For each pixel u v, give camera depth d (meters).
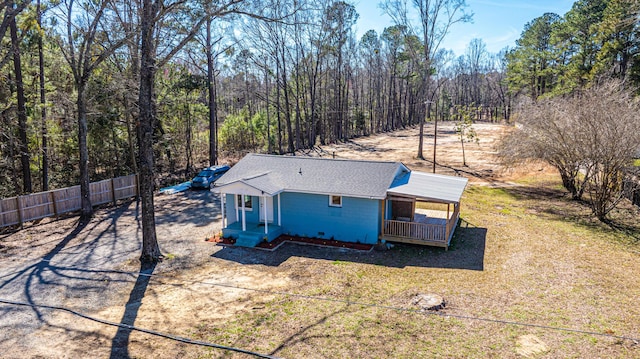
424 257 15.05
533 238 16.59
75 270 14.04
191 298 11.73
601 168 21.67
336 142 54.66
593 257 14.30
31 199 19.88
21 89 22.22
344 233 17.08
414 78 62.97
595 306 10.69
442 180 18.44
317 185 17.09
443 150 43.62
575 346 8.80
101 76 26.39
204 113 36.66
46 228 19.33
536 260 14.22
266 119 49.22
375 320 10.16
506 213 20.61
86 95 25.08
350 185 16.83
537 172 30.91
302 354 8.71
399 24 40.00
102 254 15.69
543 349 8.73
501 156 26.66
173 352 8.84
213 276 13.45
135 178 26.02
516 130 26.28
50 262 14.82
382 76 75.50
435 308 10.73
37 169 26.92
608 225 18.06
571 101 22.28
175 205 23.80
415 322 10.03
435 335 9.40
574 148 20.97
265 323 10.12
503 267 13.72
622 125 17.94
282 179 17.98
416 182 17.72
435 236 15.88
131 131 28.56
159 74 30.55
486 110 104.50
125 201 25.16
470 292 11.79
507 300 11.20
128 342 9.27
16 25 20.73
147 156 14.61
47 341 9.34
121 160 31.22
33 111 24.08
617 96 20.20
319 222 17.44
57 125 26.58
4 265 14.50
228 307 11.11
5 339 9.43
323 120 54.84
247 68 47.69
